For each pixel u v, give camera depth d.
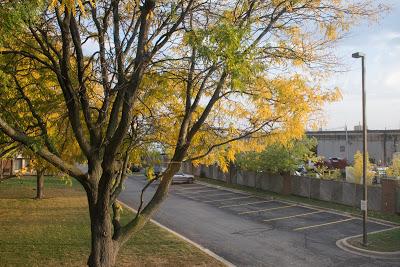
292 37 9.31
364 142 16.36
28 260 12.72
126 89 7.80
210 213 23.22
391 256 14.35
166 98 9.58
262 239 16.83
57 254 13.42
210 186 37.81
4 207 22.89
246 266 12.99
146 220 8.71
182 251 14.20
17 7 6.00
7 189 30.86
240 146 9.60
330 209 24.16
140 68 7.75
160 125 9.25
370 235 17.45
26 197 27.00
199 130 9.54
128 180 42.12
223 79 7.83
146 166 10.66
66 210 22.14
